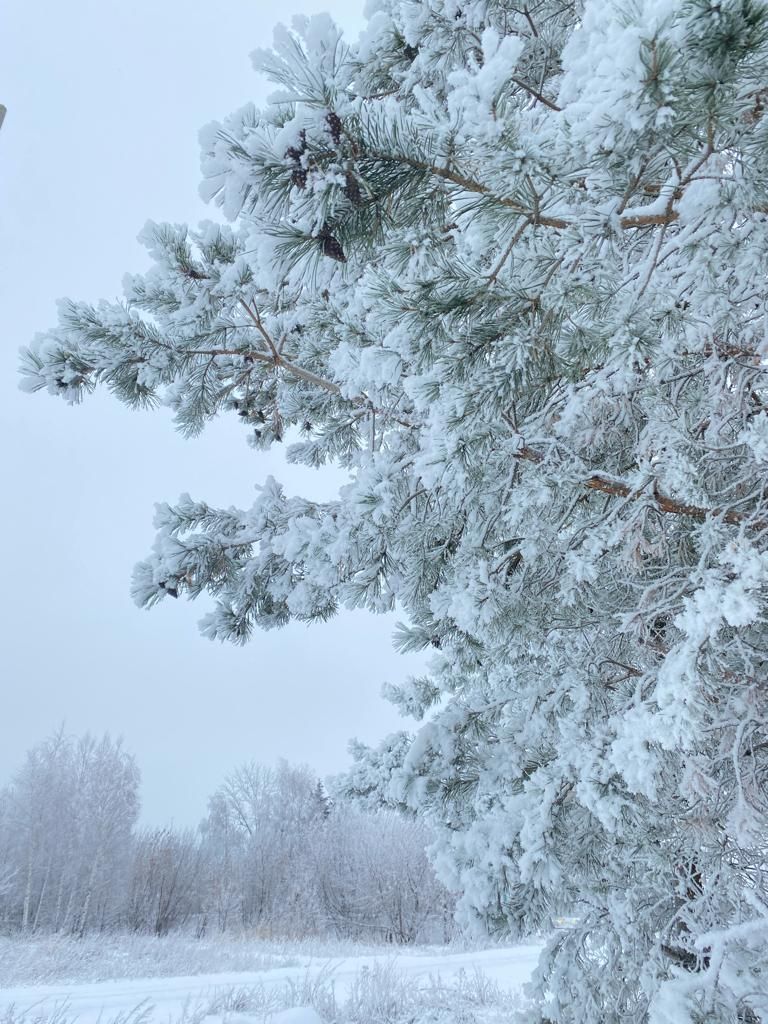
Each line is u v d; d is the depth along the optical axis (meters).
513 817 2.65
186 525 4.14
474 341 1.92
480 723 3.34
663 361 2.07
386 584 3.26
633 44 1.15
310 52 1.43
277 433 5.05
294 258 1.59
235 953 16.31
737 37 1.15
